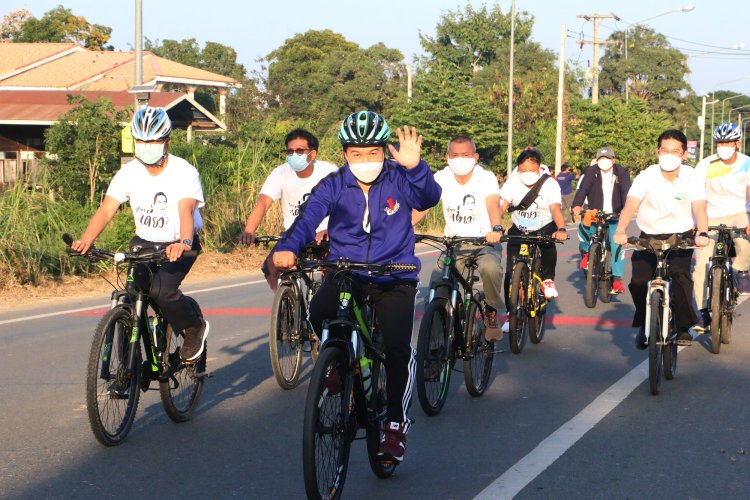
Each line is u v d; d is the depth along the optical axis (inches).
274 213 674.8
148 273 217.6
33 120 1146.7
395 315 181.6
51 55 1670.8
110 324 203.6
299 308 270.4
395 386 181.6
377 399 183.5
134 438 215.2
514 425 223.9
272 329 259.9
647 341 271.3
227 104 1678.2
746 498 172.1
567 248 732.7
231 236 652.7
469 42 2498.8
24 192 569.0
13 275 493.0
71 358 310.5
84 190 711.7
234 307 427.5
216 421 230.5
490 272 254.5
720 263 313.6
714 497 172.7
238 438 215.2
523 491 176.4
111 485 181.8
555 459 196.2
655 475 185.3
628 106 1747.0
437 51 2463.1
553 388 263.3
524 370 288.0
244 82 1761.8
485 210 278.2
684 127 3363.7
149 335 216.8
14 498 174.4
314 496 155.4
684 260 275.1
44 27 2546.8
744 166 342.6
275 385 271.7
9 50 1723.7
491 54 2559.1
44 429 222.4
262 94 1847.9
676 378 274.2
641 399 249.0
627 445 205.9
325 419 162.1
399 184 183.2
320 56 2915.8
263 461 197.3
